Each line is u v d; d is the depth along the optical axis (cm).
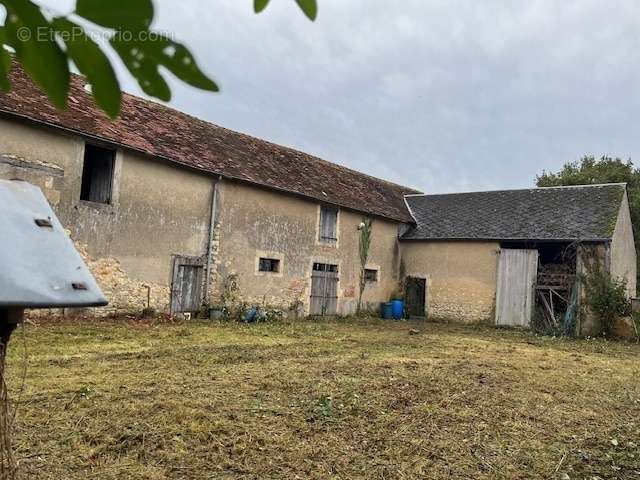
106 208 1030
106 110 80
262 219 1375
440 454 400
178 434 396
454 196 2056
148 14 69
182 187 1181
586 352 1091
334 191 1652
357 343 995
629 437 470
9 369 570
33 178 916
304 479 339
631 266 1781
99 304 164
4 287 142
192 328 1044
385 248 1823
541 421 503
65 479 314
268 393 531
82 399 464
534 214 1719
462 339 1205
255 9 86
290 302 1458
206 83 79
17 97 914
